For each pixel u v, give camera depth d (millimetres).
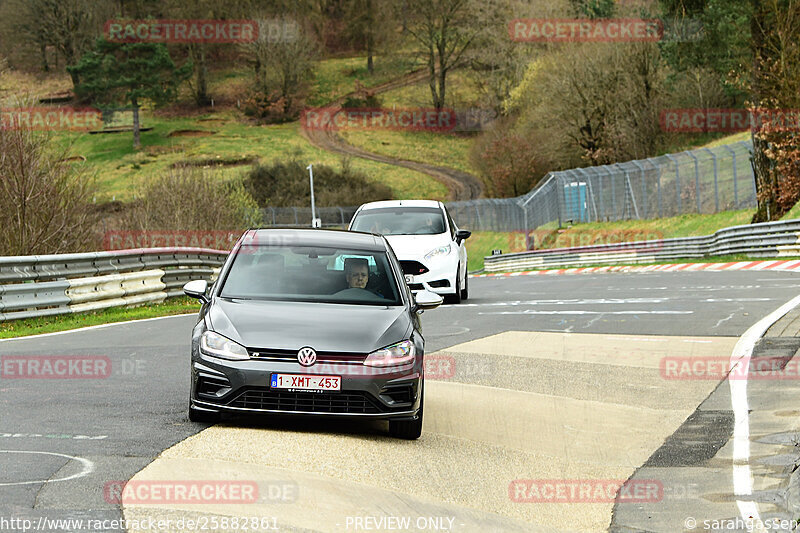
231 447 17469
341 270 22141
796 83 86500
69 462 15922
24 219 61906
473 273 151875
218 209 98188
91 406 21484
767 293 47312
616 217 140375
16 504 13250
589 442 20344
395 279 22281
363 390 18781
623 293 53469
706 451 19344
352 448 18188
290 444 18000
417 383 19484
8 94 66125
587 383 26688
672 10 146625
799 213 85438
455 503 15578
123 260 51781
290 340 18969
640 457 19172
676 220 122375
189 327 41156
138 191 101312
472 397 24875
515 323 40469
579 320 40594
